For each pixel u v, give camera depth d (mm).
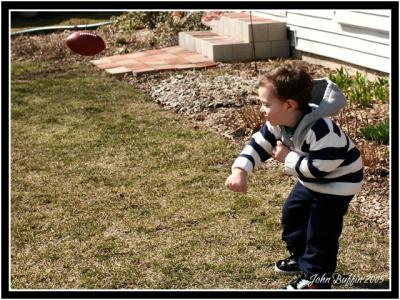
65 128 7648
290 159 3865
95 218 5312
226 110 7910
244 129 7199
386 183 5598
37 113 8250
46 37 13508
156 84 9383
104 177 6172
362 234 4840
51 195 5801
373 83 8445
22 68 10844
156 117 7902
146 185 5945
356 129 6664
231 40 10891
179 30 12539
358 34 9109
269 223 5090
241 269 4457
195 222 5172
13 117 8094
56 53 11789
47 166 6512
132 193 5781
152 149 6844
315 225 3967
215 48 10492
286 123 3912
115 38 12898
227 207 5406
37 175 6281
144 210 5426
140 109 8266
